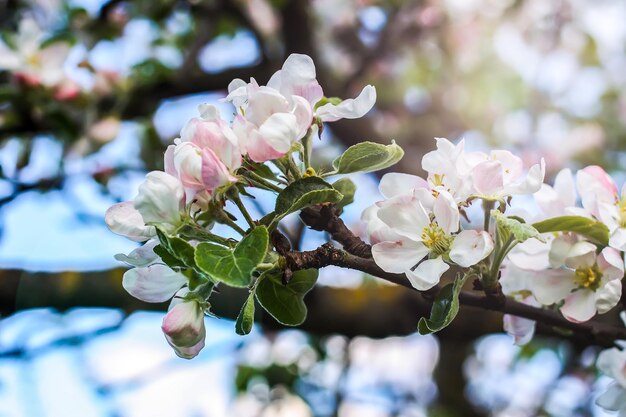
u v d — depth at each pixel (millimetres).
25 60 908
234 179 460
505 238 474
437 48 1343
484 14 1342
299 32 976
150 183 457
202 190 462
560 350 1011
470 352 1134
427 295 480
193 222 460
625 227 488
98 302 733
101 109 938
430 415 1043
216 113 474
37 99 899
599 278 491
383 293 774
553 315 508
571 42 1396
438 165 474
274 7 963
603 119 1398
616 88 1413
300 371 991
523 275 514
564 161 1349
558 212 505
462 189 469
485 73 1368
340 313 765
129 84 956
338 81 1056
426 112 1314
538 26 1388
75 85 909
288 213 460
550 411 1013
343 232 483
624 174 1355
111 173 945
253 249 435
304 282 479
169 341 463
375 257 468
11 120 898
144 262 470
